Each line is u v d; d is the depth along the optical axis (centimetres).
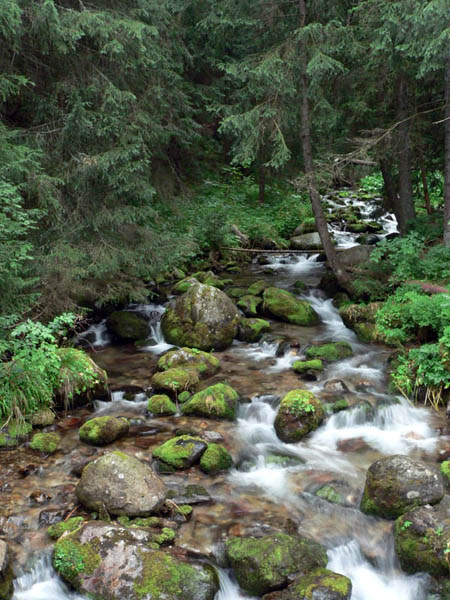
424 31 870
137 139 991
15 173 794
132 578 408
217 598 418
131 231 1024
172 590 400
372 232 2036
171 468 591
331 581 408
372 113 1296
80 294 942
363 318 1079
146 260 1042
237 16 1155
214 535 482
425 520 455
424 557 434
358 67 1153
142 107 1143
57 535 470
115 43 888
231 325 1035
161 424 705
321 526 498
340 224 2112
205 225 1683
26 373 688
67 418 717
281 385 826
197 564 429
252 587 421
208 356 905
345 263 1398
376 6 968
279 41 1155
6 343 684
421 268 1047
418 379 768
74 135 937
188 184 1998
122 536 444
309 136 1125
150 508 498
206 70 1995
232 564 441
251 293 1287
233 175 2244
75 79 966
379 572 450
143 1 1109
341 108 1248
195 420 717
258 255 1792
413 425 702
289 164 1598
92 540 440
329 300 1285
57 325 707
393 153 1260
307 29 981
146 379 859
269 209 2086
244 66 1073
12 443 631
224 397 738
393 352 922
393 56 1051
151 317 1168
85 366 765
